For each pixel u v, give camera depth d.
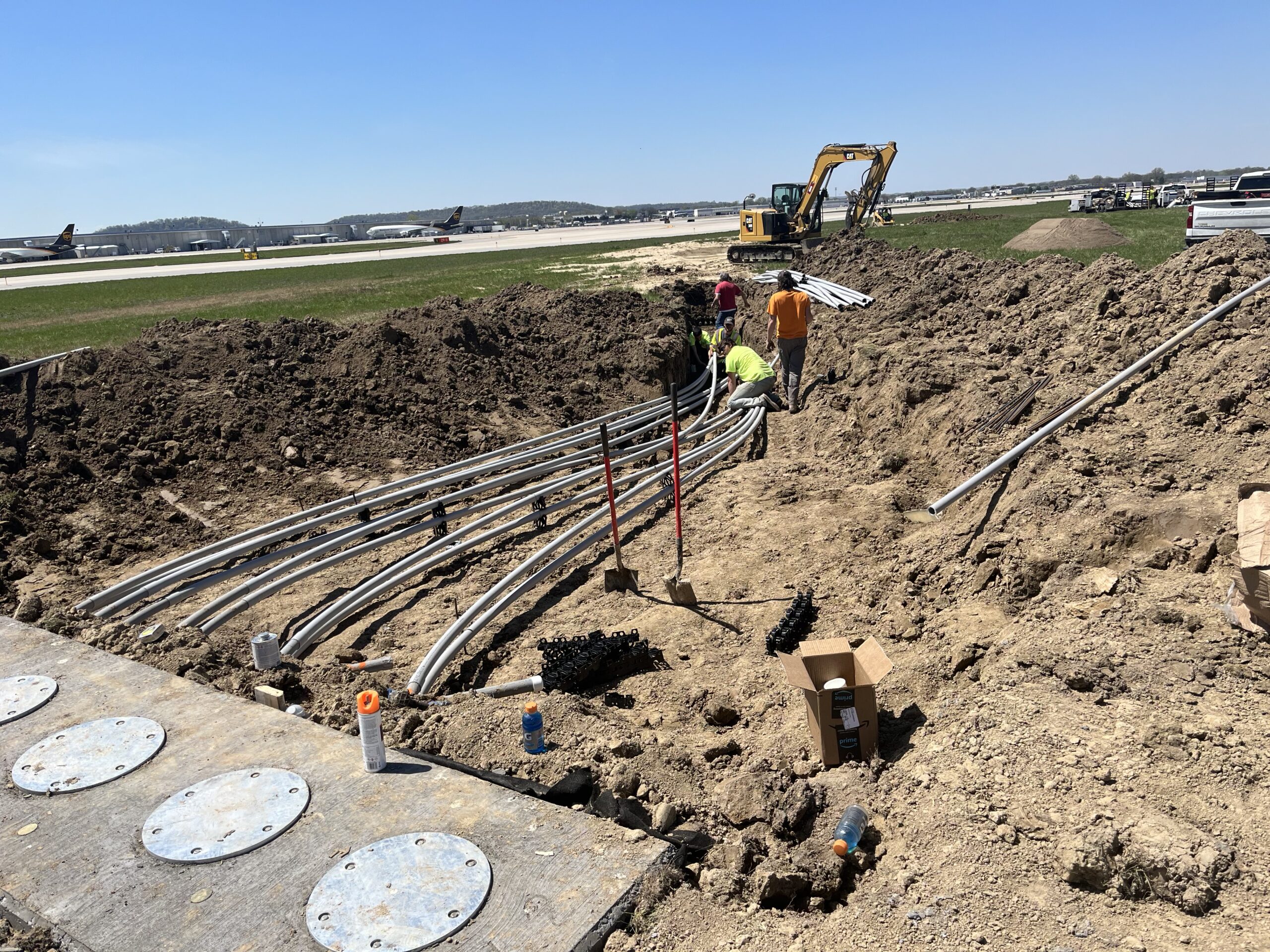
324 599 7.63
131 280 41.19
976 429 8.26
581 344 15.35
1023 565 5.68
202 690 4.82
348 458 10.80
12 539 8.53
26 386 10.86
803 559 7.34
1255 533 4.28
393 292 26.86
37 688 4.83
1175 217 40.78
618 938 3.08
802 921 3.21
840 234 27.42
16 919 3.20
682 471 10.35
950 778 3.79
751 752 4.72
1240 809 3.25
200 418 10.87
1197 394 6.98
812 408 12.18
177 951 3.00
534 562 7.60
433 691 5.96
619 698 5.58
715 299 17.73
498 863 3.38
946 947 2.92
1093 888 3.09
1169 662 4.23
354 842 3.51
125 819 3.70
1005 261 13.67
